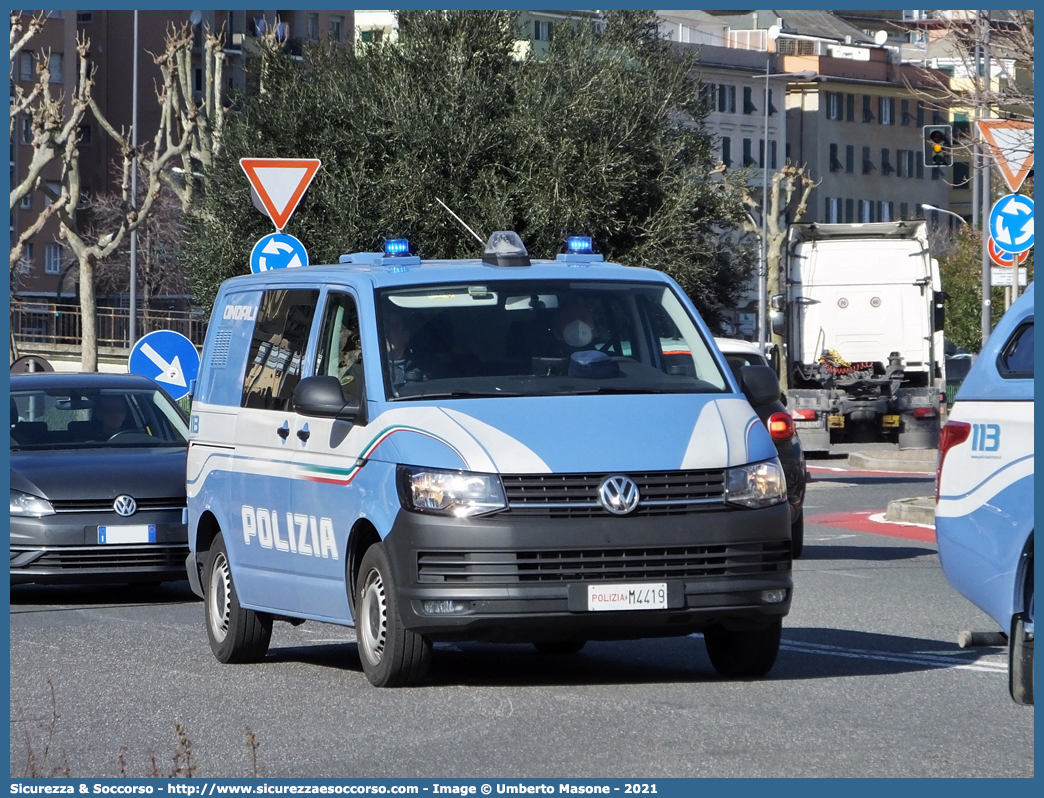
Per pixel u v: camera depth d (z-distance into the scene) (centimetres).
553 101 9894
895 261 9381
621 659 2905
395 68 10100
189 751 1988
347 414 2623
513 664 2847
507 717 2311
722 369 2702
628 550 2408
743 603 2444
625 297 2759
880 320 9400
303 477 2731
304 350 2828
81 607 3888
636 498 2417
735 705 2388
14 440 4247
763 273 19625
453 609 2406
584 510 2412
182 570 3972
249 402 2977
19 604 3972
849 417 9275
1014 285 6312
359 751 2122
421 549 2423
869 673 2691
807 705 2386
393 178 9762
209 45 14575
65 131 13638
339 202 9750
